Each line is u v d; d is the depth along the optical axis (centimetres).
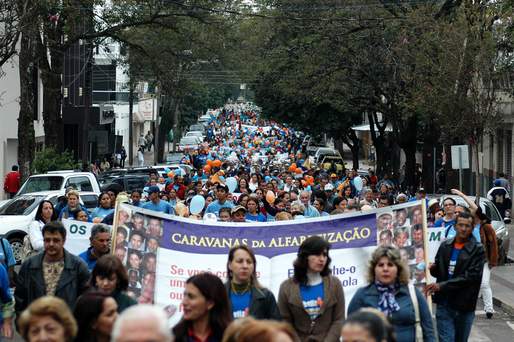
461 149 2594
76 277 970
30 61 3119
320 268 870
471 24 2945
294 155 6712
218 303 732
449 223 1512
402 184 4753
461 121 2886
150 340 479
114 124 7100
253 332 517
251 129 11331
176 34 3875
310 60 4119
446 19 3319
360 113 5812
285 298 877
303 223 1086
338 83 4144
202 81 7150
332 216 1088
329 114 5769
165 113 7412
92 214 1662
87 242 1338
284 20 4412
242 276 838
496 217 2548
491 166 4572
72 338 626
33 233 1466
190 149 6619
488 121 2908
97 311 704
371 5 3897
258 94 5938
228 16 3934
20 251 2336
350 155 9694
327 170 4725
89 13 3481
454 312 1116
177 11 3638
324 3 4122
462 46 2898
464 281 1101
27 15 2691
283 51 4438
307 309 872
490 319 1664
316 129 5862
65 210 1652
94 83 7350
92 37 3622
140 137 9181
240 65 4925
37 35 3166
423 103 3033
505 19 2934
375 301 836
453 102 2889
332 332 867
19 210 2403
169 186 2698
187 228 1077
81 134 5275
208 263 1070
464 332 1133
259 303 845
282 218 1459
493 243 1320
